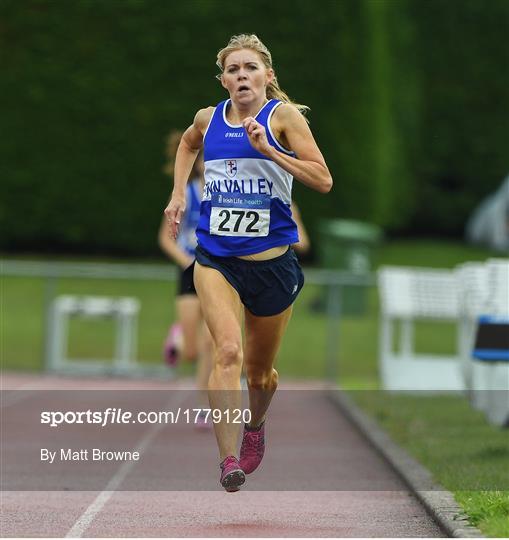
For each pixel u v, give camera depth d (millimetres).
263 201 22453
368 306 71250
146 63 81312
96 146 81312
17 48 81000
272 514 23656
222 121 22625
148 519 22953
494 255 94625
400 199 100062
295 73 81750
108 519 22938
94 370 55812
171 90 81375
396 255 91625
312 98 82062
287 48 81562
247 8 81250
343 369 58562
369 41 83500
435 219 105688
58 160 81250
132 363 60188
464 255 93938
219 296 22266
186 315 37188
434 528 22219
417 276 50344
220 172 22547
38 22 81000
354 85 82625
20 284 74188
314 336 64188
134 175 81375
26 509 23969
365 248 73375
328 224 80688
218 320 22047
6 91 81062
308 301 73000
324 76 81812
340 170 83125
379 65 87750
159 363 60406
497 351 29453
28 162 81125
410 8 105000
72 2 81062
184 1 81188
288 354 60312
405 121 102312
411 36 103750
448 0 106250
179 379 55500
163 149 81375
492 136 106375
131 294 71938
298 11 81438
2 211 81250
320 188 21969
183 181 23891
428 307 49906
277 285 22734
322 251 75250
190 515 23438
